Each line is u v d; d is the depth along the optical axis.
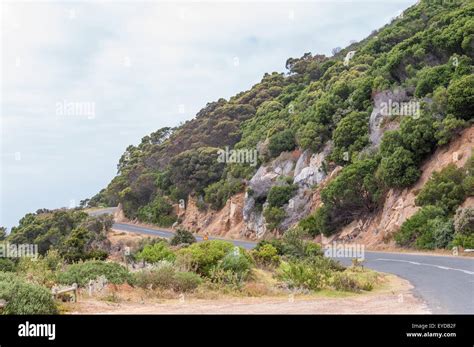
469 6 53.75
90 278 18.53
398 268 27.19
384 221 43.59
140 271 20.06
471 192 36.81
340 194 47.84
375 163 47.53
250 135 85.94
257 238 62.25
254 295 18.80
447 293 17.12
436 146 43.34
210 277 21.50
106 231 66.25
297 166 62.78
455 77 45.44
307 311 14.88
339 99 62.91
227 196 76.12
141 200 101.94
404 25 74.00
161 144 117.00
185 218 84.12
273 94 105.88
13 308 12.90
